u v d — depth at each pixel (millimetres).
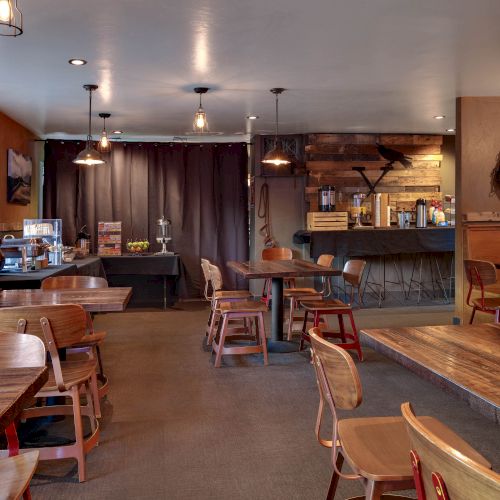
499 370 1934
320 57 4984
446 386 1860
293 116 7691
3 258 5273
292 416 3896
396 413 3949
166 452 3309
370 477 1864
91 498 2768
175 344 6133
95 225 9117
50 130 8695
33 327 2902
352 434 2189
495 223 6734
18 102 6703
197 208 9367
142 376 4906
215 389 4523
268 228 9188
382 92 6344
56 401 3822
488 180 6797
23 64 5133
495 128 6758
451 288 9445
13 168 7574
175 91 6203
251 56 4938
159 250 9281
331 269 5422
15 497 1589
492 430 3645
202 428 3682
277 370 5066
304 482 2928
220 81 5777
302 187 9242
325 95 6457
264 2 3758
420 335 2461
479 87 6195
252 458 3221
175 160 9305
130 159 9195
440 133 9258
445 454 1125
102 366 4887
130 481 2945
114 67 5250
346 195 9133
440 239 8562
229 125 8367
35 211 9109
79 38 4434
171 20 4062
